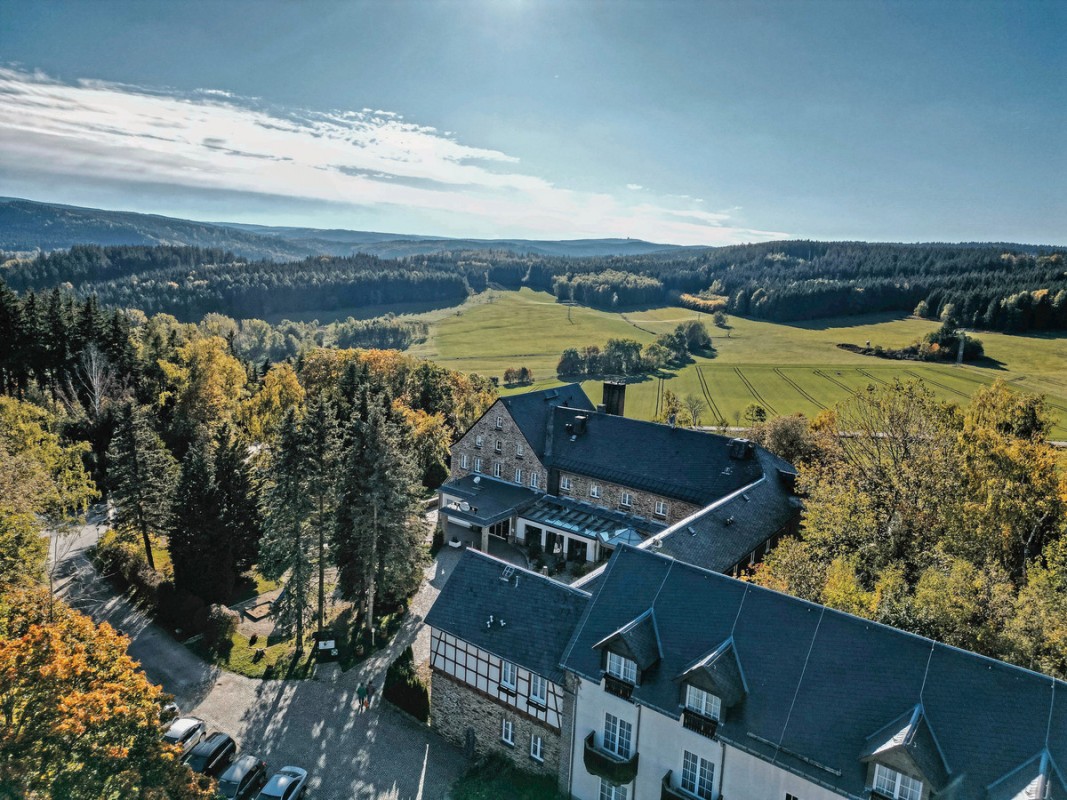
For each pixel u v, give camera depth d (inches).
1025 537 1531.7
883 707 792.3
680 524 1503.4
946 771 724.7
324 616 1663.4
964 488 1628.9
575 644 1029.2
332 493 1509.6
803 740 812.0
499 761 1126.4
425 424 2817.4
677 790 910.4
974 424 2374.5
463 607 1194.6
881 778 751.7
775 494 1829.5
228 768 1071.6
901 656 817.5
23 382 3002.0
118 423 1860.2
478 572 1237.7
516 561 1988.2
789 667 868.6
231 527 1781.5
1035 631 1015.6
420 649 1492.4
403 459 1545.3
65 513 1883.6
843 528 1504.7
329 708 1282.0
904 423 1737.2
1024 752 709.9
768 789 831.1
